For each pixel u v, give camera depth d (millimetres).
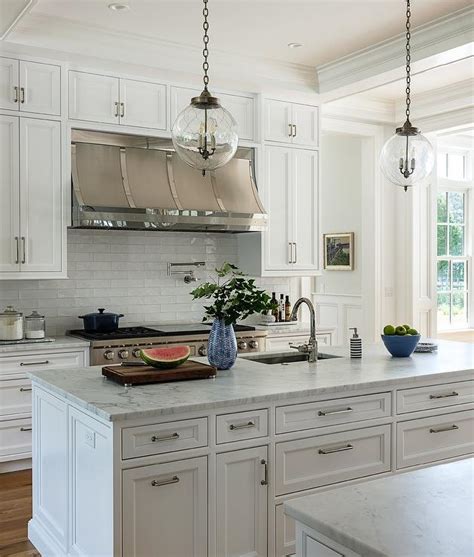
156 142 5676
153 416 2738
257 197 6043
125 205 5266
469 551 1326
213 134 3182
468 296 9203
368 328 7570
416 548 1340
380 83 5852
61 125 5152
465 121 6812
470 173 9141
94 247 5840
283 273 6348
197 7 4652
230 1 4547
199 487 2875
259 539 3059
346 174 8305
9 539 3672
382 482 1767
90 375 3504
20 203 5008
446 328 9070
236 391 3086
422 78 6402
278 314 6734
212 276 6480
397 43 5281
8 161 4957
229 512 2967
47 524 3432
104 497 2740
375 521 1481
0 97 4910
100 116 5324
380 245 7523
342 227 8375
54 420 3318
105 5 4617
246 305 3615
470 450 3840
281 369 3713
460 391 3781
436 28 4945
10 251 4984
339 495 1661
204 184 5801
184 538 2844
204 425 2885
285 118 6309
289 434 3141
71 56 5055
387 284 7598
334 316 8383
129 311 6016
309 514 1529
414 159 3697
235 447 2975
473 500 1615
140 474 2717
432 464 3666
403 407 3543
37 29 4836
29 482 4668
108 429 2699
